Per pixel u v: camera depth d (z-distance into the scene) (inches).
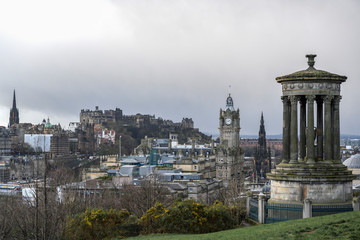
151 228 2891.2
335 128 2635.3
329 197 2544.3
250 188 7204.7
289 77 2628.0
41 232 3245.6
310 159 2605.8
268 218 2561.5
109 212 2997.0
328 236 2006.6
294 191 2576.3
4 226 3609.7
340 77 2603.3
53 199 3917.3
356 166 7224.4
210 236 2353.6
